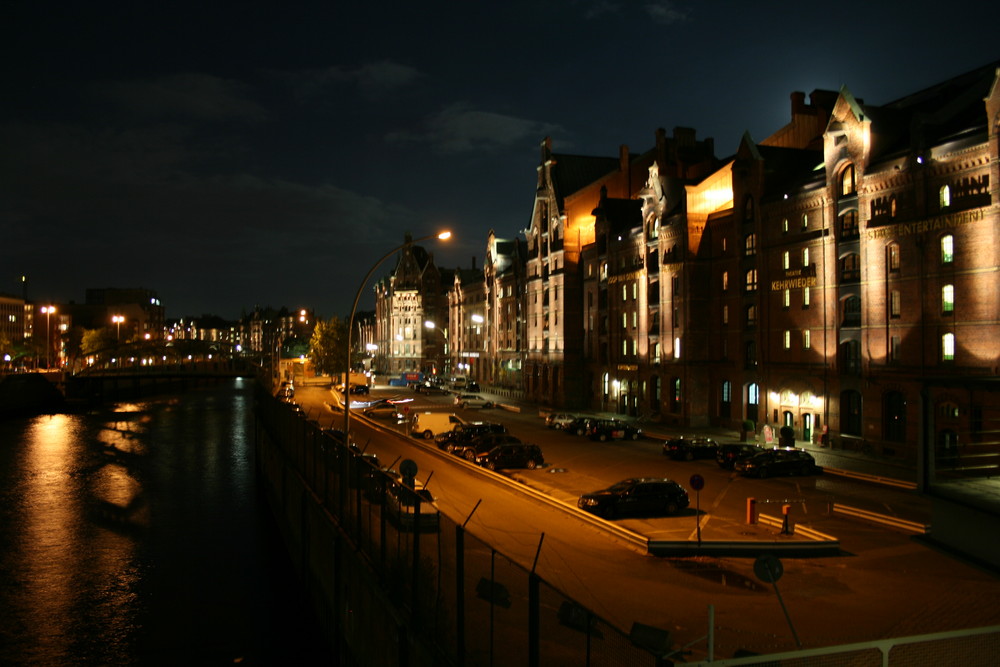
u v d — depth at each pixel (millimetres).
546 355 93562
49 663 26609
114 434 86188
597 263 83562
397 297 184250
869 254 46781
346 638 24031
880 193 46188
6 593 33031
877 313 46281
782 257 54938
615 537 29203
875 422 46656
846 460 45406
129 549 39469
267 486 51438
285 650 27578
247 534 42719
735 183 60562
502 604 14156
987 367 39594
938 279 42438
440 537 16000
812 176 53281
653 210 70375
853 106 47938
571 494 37406
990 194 39375
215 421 100938
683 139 79938
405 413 74688
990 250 39406
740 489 38688
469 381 120750
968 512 13625
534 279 97375
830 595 22312
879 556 26656
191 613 30922
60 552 38844
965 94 45125
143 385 175250
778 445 52000
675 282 67500
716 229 64188
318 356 157875
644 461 48406
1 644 28016
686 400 64625
